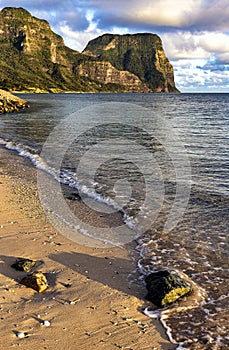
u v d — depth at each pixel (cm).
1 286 705
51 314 622
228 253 870
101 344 554
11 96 7994
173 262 829
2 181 1535
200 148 2366
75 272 774
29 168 1791
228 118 4828
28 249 881
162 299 662
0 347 535
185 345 562
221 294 699
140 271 788
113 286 722
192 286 716
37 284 700
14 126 3672
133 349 549
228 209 1178
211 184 1477
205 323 615
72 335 570
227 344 566
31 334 567
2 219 1082
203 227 1032
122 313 634
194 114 5612
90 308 645
